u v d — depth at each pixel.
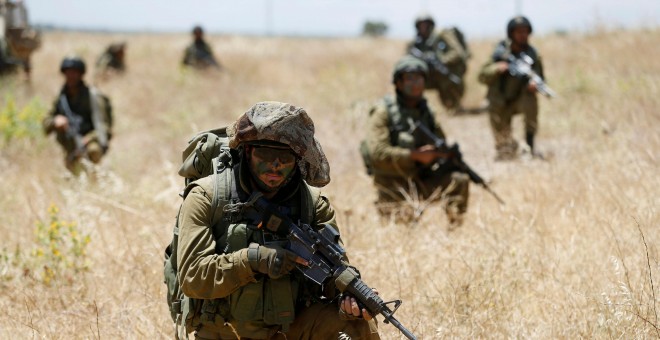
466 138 27.95
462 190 15.52
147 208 17.25
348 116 28.39
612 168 17.19
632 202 14.47
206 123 32.91
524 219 14.48
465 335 10.49
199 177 8.81
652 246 12.23
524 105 23.53
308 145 8.08
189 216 8.27
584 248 12.89
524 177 18.53
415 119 15.97
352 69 42.94
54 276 13.13
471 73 41.66
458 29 34.88
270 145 8.04
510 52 24.38
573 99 28.95
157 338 10.82
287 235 8.20
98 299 12.36
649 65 33.25
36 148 25.16
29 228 16.08
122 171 22.92
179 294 8.70
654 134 19.69
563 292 11.48
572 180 16.98
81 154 21.23
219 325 8.38
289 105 8.09
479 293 11.45
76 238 14.05
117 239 14.91
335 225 8.71
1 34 44.28
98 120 21.78
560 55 40.31
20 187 20.14
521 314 11.11
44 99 38.47
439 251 13.39
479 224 14.16
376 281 12.23
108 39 81.62
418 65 15.84
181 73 44.56
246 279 8.00
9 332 11.26
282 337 8.45
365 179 19.58
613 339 10.05
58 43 70.38
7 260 13.62
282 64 53.19
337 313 8.33
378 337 8.53
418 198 15.95
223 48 63.00
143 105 36.84
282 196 8.45
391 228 14.70
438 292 11.76
